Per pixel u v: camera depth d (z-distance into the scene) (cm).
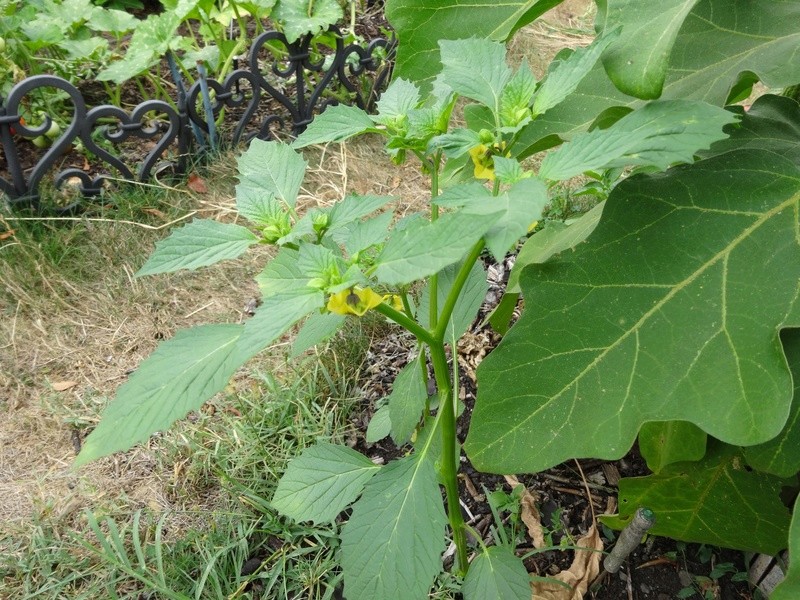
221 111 101
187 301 80
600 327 35
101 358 73
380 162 101
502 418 36
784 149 38
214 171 96
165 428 30
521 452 36
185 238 32
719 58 41
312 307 26
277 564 51
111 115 87
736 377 32
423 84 48
